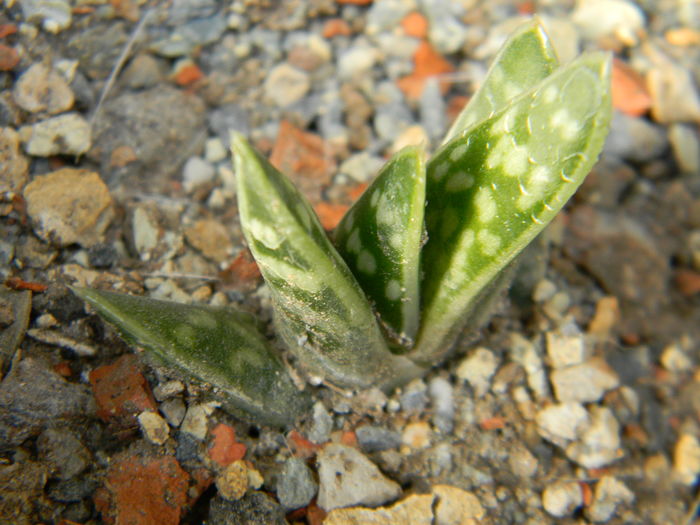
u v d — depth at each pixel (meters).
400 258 0.06
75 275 0.08
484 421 0.08
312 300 0.06
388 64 0.11
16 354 0.07
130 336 0.06
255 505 0.07
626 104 0.11
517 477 0.08
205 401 0.07
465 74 0.11
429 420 0.08
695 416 0.09
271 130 0.10
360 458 0.07
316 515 0.07
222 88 0.10
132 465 0.07
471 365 0.08
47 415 0.07
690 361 0.10
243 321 0.07
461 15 0.12
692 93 0.11
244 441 0.07
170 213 0.09
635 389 0.09
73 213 0.08
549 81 0.05
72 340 0.07
